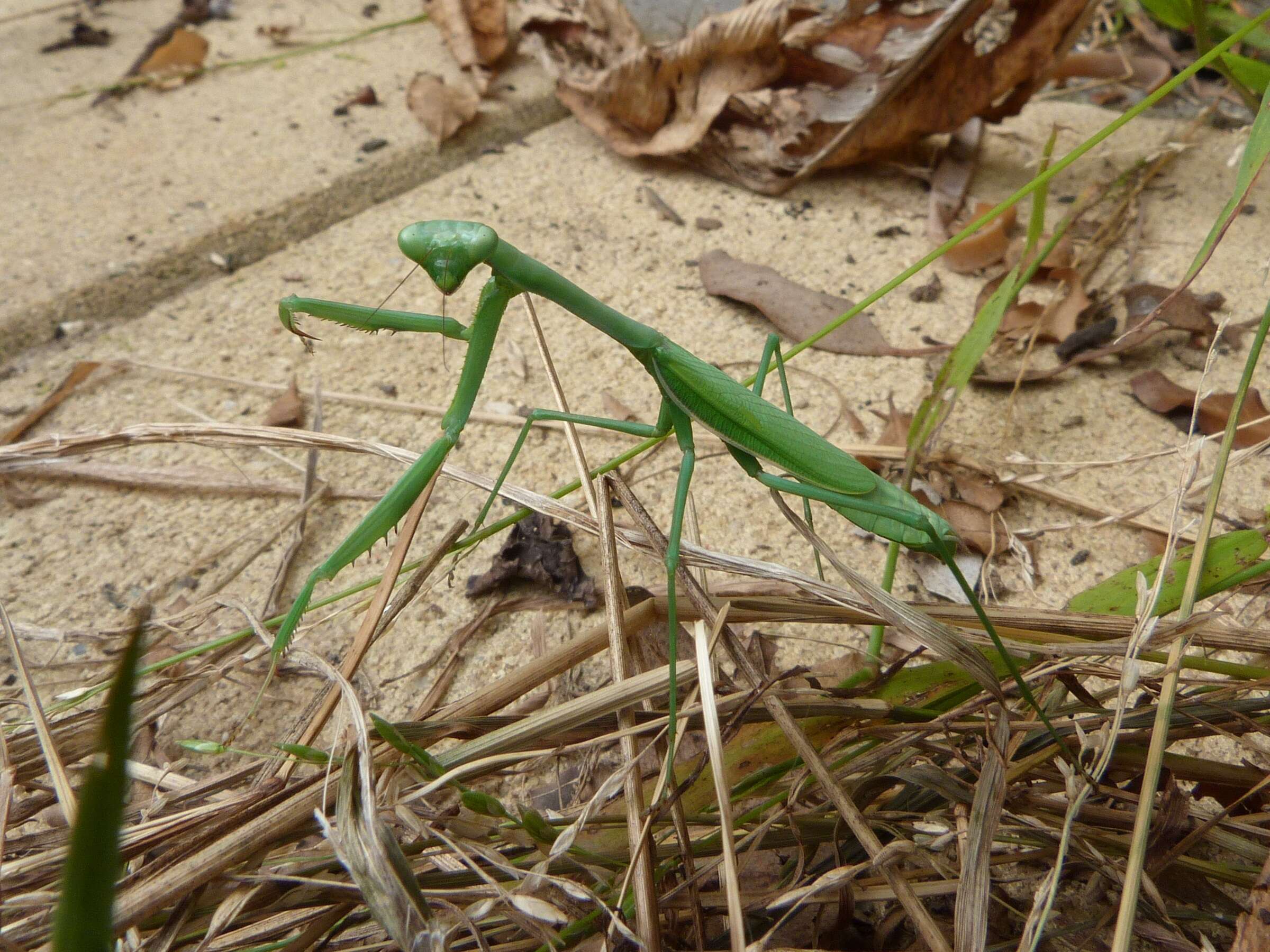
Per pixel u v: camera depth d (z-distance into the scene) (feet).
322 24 1.01
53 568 0.50
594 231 0.74
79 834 0.16
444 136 0.81
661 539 0.38
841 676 0.44
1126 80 0.90
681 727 0.35
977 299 0.67
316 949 0.33
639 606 0.39
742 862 0.34
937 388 0.48
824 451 0.39
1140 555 0.51
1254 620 0.47
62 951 0.17
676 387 0.39
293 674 0.46
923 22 0.65
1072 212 0.64
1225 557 0.38
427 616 0.49
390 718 0.44
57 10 1.01
